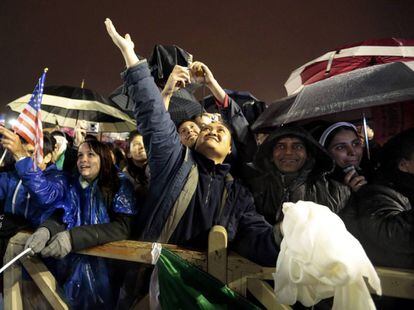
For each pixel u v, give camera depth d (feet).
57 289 5.31
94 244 5.10
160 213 5.18
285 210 3.99
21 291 5.57
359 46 6.09
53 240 4.98
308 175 5.32
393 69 5.05
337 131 5.75
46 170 5.99
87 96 8.47
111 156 5.86
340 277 3.48
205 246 5.03
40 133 5.48
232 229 4.95
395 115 6.56
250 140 6.51
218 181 5.32
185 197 5.11
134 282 5.65
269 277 4.43
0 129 5.44
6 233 5.90
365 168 5.83
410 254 4.29
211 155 5.43
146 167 6.93
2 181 6.11
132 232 5.59
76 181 5.89
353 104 4.77
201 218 5.07
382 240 4.38
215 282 4.53
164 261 4.78
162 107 5.13
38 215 5.80
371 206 4.58
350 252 3.55
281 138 5.38
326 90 5.20
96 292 5.44
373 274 3.61
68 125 9.07
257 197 5.57
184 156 5.32
